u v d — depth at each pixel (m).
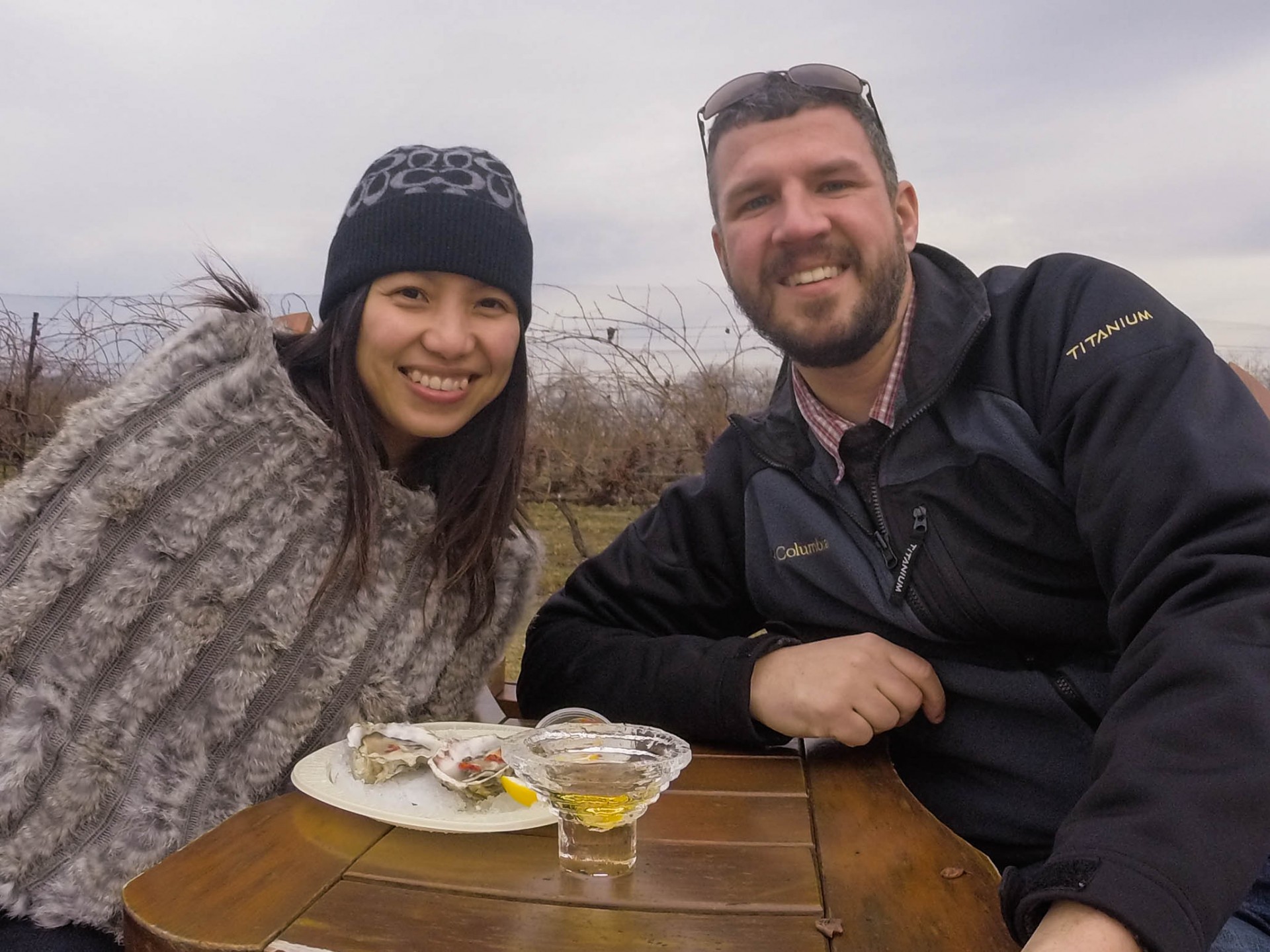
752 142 0.76
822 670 0.67
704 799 0.59
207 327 0.72
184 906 0.43
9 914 0.61
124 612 0.63
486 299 0.77
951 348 0.71
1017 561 0.69
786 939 0.41
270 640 0.68
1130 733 0.46
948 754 0.73
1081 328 0.67
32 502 0.64
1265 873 0.59
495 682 1.00
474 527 0.80
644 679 0.74
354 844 0.50
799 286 0.75
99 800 0.62
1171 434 0.57
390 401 0.76
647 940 0.40
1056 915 0.39
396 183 0.75
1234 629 0.47
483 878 0.46
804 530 0.78
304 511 0.71
